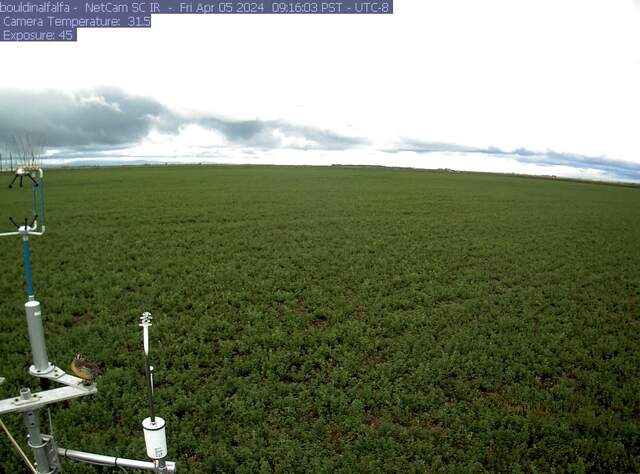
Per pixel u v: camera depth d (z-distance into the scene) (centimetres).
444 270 1898
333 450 769
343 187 5331
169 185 4962
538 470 744
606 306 1545
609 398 963
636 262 2216
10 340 1096
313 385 954
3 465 677
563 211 4047
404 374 1027
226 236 2417
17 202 3466
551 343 1201
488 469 746
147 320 456
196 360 1042
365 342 1157
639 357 1146
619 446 784
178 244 2208
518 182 7931
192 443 757
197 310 1328
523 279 1842
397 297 1530
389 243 2388
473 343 1179
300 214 3216
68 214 2938
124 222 2725
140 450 721
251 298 1468
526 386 981
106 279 1606
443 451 775
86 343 1105
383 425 822
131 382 937
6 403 451
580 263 2131
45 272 1670
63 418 808
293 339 1166
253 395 908
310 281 1672
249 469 707
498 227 3052
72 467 682
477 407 906
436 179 7400
